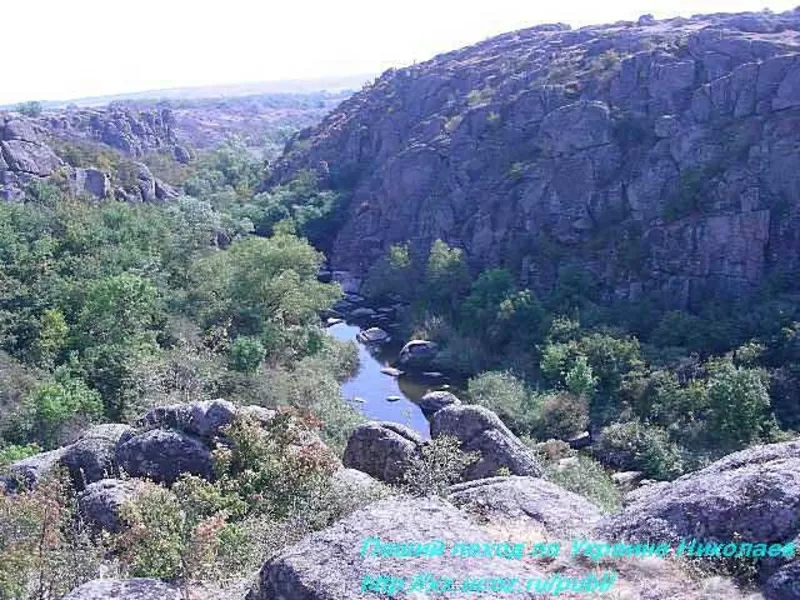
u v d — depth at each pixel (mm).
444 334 58250
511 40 113125
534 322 53188
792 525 8789
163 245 53344
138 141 131375
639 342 47250
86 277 42844
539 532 11031
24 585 10953
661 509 9766
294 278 48719
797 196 53719
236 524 12859
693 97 63500
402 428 19344
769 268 53594
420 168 83125
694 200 57188
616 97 70875
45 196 59656
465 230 73500
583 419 40688
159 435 17609
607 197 65062
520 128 77562
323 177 101625
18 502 12789
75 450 18172
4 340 35625
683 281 54906
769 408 38375
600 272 59125
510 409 42688
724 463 10422
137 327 38562
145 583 10086
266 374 37812
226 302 46500
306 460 15055
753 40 66500
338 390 41688
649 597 8430
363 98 120250
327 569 8391
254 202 95562
